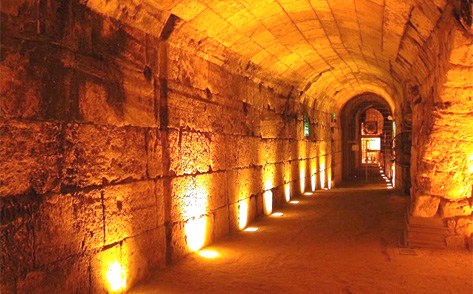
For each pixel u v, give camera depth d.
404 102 13.27
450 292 4.96
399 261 6.27
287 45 9.34
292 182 13.59
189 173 6.72
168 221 6.12
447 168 6.94
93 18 4.58
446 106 6.64
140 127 5.47
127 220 5.14
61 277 4.05
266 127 10.95
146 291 5.07
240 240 7.87
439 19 5.52
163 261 5.99
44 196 3.88
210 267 6.06
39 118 3.85
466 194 6.91
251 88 9.80
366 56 11.04
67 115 4.18
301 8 7.18
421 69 7.96
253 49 8.62
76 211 4.27
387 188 17.55
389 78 13.69
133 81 5.32
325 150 18.33
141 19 5.37
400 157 14.63
